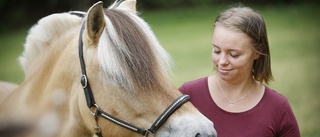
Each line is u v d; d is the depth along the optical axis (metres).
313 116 6.68
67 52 2.50
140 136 2.26
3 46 15.81
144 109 2.22
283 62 11.00
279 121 2.57
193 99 2.71
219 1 16.48
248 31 2.45
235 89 2.61
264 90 2.65
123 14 2.32
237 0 17.28
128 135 2.29
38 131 1.28
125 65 2.17
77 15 2.79
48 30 2.72
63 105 2.49
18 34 18.39
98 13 2.26
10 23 19.97
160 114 2.21
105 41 2.22
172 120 2.21
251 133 2.54
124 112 2.25
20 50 14.84
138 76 2.17
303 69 10.15
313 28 15.52
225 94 2.63
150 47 2.24
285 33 14.93
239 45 2.45
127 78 2.17
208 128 2.17
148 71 2.19
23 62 2.89
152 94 2.21
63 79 2.49
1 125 0.97
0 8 19.91
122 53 2.18
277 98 2.61
